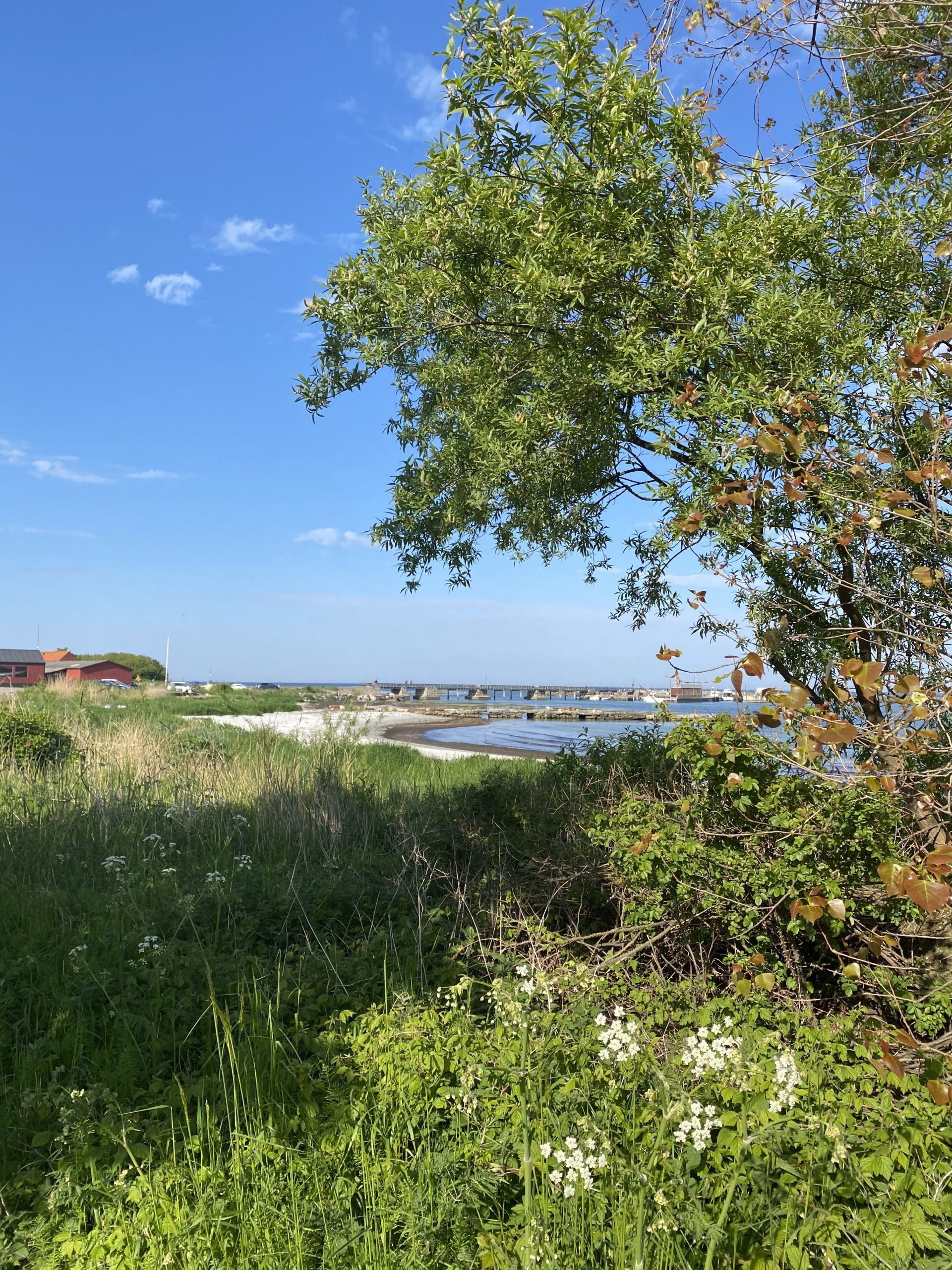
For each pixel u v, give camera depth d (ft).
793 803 15.57
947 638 13.82
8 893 20.98
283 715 98.53
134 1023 14.60
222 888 21.29
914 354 12.48
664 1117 10.20
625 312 18.13
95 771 35.60
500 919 19.74
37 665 188.34
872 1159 10.19
